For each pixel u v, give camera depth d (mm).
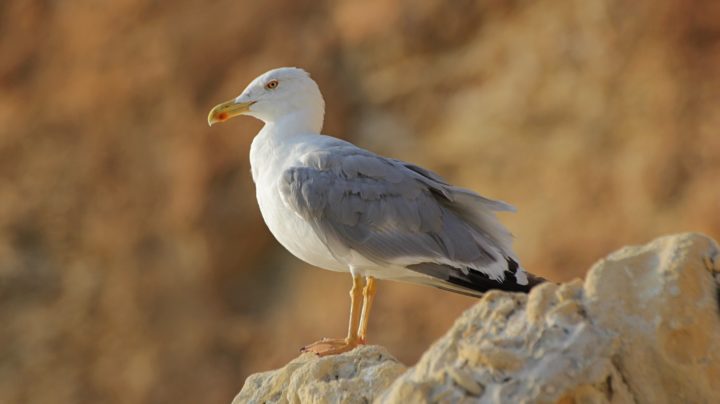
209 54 20359
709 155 17500
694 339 4508
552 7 18844
